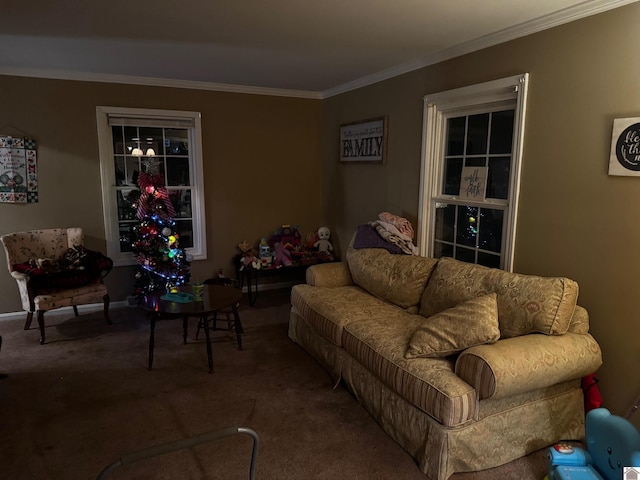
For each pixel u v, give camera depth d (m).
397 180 4.11
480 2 2.38
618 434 1.74
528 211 2.83
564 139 2.57
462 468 2.11
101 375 3.11
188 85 4.64
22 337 3.78
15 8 2.46
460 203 3.47
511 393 2.04
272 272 4.87
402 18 2.63
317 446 2.33
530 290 2.35
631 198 2.26
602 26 2.33
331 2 2.38
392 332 2.66
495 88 2.97
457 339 2.23
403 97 3.92
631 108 2.24
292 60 3.70
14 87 4.03
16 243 3.94
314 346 3.31
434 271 3.04
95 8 2.47
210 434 1.54
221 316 4.36
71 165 4.32
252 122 5.04
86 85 4.27
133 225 4.69
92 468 2.15
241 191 5.11
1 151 4.05
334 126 5.13
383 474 2.13
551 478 1.90
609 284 2.39
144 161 4.68
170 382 3.02
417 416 2.21
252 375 3.13
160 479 2.08
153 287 4.22
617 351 2.38
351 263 3.75
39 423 2.52
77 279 3.84
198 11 2.52
